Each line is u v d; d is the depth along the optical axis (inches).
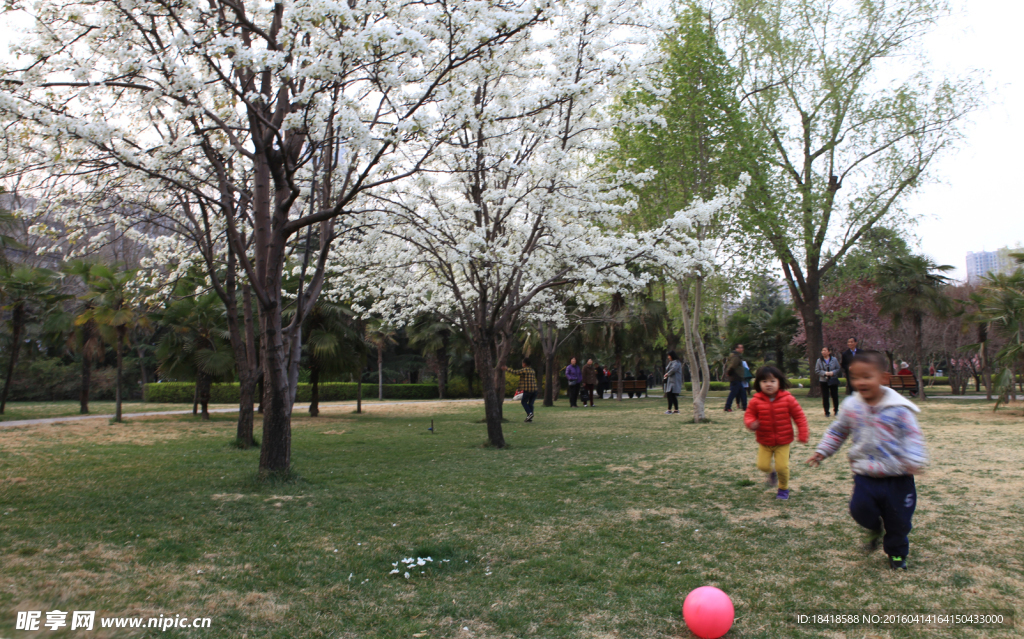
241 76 304.3
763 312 1849.2
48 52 276.1
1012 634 123.4
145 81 296.5
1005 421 514.6
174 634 129.4
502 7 289.7
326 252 346.9
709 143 556.4
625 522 219.8
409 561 177.5
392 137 261.1
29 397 1291.8
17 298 799.1
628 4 355.9
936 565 164.2
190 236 388.2
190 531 213.6
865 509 164.9
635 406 925.2
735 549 185.2
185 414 813.9
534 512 237.6
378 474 329.4
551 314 682.8
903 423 161.2
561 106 380.8
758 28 831.1
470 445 461.4
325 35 261.6
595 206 388.2
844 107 910.4
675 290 828.6
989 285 661.3
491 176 430.0
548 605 145.6
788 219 748.0
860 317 1305.4
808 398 1004.6
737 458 361.1
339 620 138.1
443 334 1273.4
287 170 275.1
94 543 196.9
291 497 269.4
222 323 709.3
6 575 164.4
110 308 655.1
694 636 127.4
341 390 1409.9
